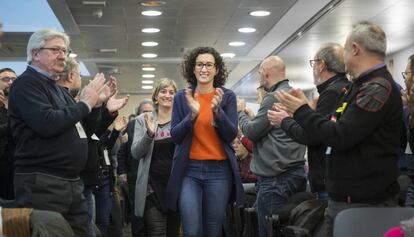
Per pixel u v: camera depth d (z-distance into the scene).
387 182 2.41
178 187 3.46
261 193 3.84
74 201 2.90
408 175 3.23
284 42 9.50
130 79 14.09
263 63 3.90
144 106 7.03
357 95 2.40
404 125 3.22
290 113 2.62
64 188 2.81
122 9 7.39
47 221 2.36
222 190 3.46
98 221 5.64
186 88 3.63
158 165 4.28
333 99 3.14
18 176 2.79
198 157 3.46
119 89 16.11
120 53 10.66
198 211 3.43
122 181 6.21
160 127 4.37
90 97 2.85
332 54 3.29
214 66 3.62
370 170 2.39
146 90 16.38
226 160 3.50
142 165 4.32
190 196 3.42
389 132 2.41
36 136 2.75
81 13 7.58
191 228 3.40
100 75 2.93
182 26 8.46
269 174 3.76
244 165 5.21
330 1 6.79
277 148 3.72
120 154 6.19
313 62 3.40
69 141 2.82
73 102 3.11
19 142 2.79
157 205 4.25
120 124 5.38
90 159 4.12
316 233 3.19
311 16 7.64
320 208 3.20
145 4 7.17
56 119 2.71
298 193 3.61
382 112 2.35
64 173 2.82
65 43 2.92
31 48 2.87
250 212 4.34
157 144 4.30
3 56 10.38
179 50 10.46
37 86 2.79
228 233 4.79
